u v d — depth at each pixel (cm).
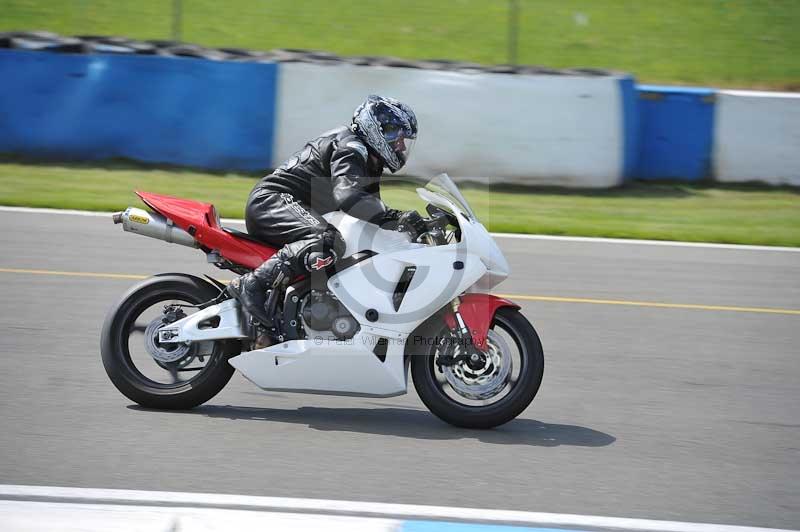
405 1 7006
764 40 6738
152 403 1716
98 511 1229
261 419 1709
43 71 4272
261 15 6694
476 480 1452
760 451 1638
